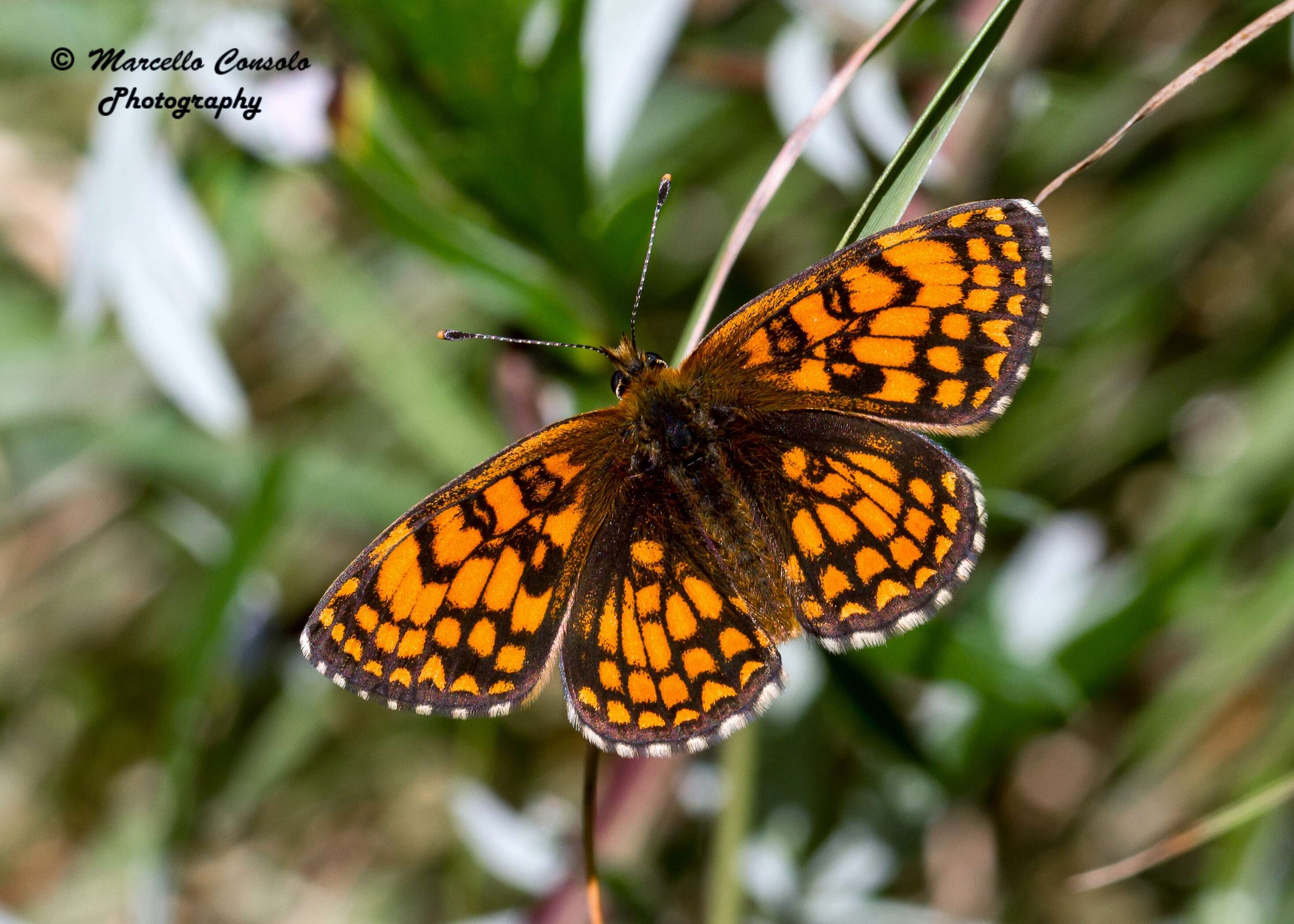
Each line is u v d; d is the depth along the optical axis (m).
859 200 0.41
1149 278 0.41
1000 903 0.41
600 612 0.38
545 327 0.39
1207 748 0.40
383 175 0.39
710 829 0.40
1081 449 0.41
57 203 0.41
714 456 0.38
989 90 0.39
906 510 0.38
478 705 0.38
